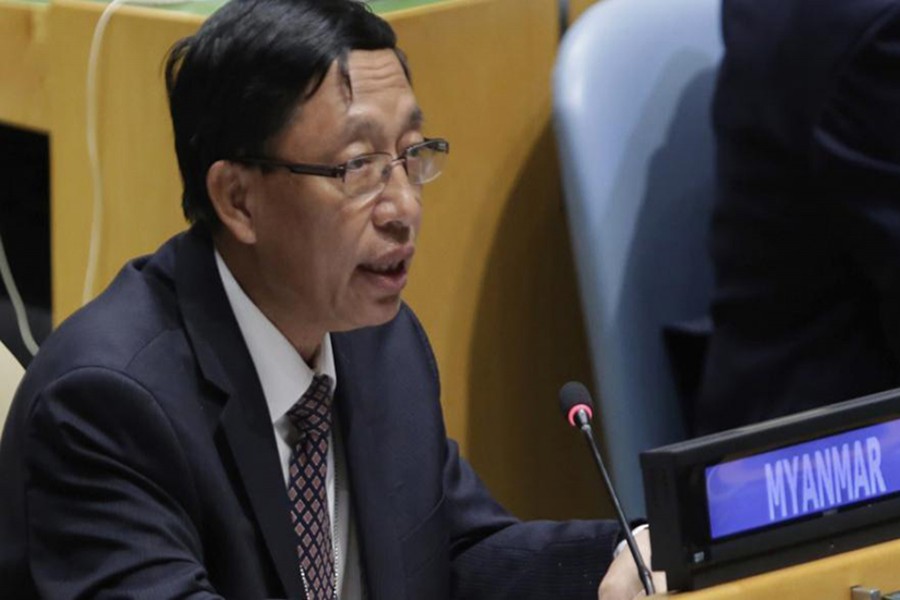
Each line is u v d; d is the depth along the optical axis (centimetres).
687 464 454
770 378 844
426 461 647
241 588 572
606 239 879
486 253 904
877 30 790
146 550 545
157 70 809
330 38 561
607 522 659
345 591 624
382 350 652
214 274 592
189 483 564
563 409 577
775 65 820
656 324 895
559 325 945
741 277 854
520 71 902
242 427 578
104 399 557
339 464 625
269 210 571
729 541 460
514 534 670
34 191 1012
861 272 825
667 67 910
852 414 475
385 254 573
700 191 916
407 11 844
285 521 580
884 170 793
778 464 465
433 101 861
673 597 456
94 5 838
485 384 916
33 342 977
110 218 848
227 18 568
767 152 833
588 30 895
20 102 881
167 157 816
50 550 558
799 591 465
